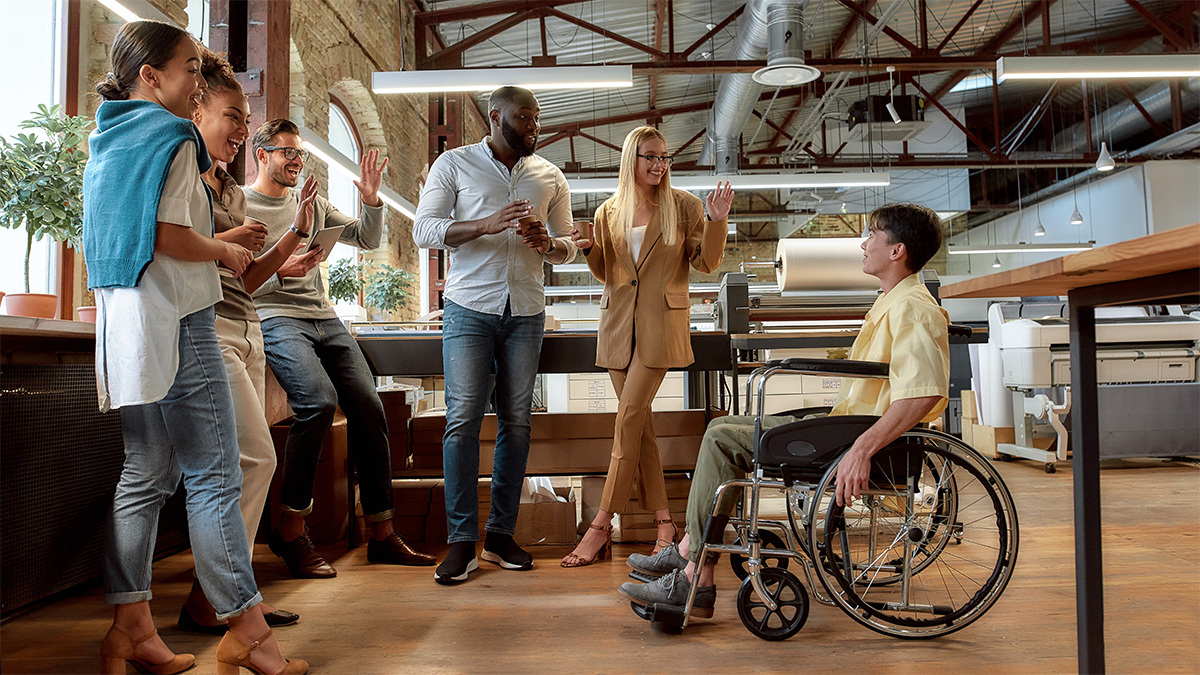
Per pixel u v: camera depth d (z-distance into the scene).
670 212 2.51
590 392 5.83
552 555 2.67
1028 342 4.49
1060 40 11.04
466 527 2.35
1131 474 4.35
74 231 2.48
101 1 2.74
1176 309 4.89
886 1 9.32
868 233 1.90
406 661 1.64
